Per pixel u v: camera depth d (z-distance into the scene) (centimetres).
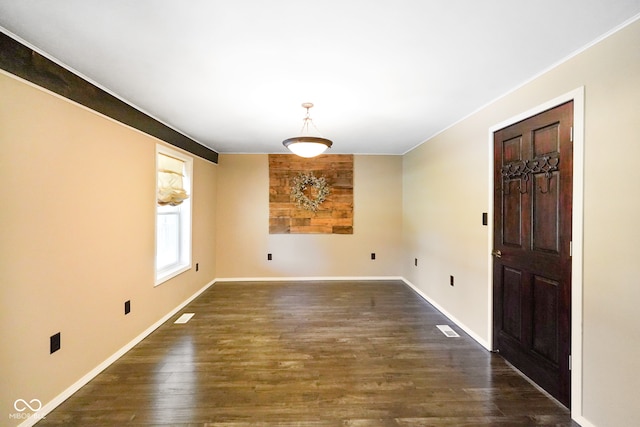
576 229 185
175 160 376
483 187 282
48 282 190
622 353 158
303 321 341
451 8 142
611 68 162
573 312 188
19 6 141
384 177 534
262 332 311
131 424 180
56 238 195
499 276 264
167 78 220
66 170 203
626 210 156
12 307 168
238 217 523
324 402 201
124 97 258
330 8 142
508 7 142
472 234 302
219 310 377
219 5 140
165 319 341
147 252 303
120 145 260
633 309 152
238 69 205
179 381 224
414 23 154
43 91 185
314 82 226
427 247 418
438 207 381
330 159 530
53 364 193
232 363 250
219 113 301
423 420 184
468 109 290
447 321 343
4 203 163
